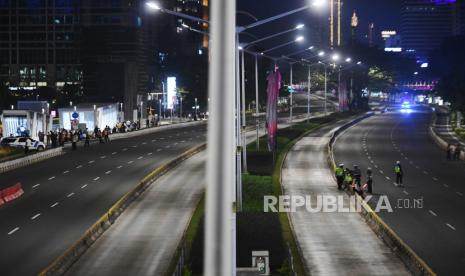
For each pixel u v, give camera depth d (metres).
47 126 115.31
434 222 50.69
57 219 51.75
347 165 87.62
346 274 35.66
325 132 136.25
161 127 147.62
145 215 54.19
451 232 46.91
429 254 40.38
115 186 67.81
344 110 194.62
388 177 77.00
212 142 7.80
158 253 41.34
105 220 49.72
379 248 42.03
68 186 67.94
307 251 41.28
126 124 143.50
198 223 47.94
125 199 58.50
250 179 66.06
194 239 41.69
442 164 89.62
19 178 73.31
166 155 94.62
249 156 88.19
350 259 39.16
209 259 7.68
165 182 71.56
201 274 35.31
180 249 36.97
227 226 7.73
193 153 97.81
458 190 67.25
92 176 74.62
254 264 28.56
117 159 89.94
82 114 126.50
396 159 94.94
